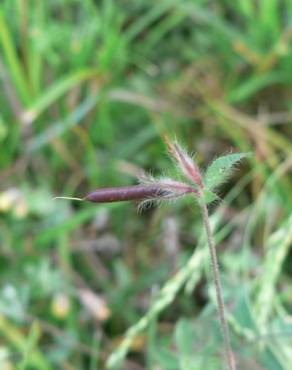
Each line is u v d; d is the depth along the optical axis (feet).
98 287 0.66
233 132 0.72
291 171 0.71
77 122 0.74
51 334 0.60
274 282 0.58
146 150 0.74
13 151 0.72
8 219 0.67
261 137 0.73
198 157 0.74
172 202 0.34
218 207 0.68
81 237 0.69
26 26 0.74
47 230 0.63
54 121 0.76
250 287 0.58
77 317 0.61
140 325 0.53
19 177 0.72
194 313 0.63
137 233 0.70
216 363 0.48
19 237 0.66
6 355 0.55
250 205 0.68
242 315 0.49
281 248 0.56
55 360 0.57
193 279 0.56
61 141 0.72
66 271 0.63
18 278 0.62
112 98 0.74
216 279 0.35
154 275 0.64
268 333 0.48
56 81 0.76
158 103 0.76
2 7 0.75
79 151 0.75
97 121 0.75
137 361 0.60
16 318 0.57
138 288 0.64
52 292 0.61
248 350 0.48
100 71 0.74
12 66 0.71
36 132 0.75
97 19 0.76
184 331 0.49
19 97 0.73
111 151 0.74
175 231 0.67
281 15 0.84
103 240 0.69
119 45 0.75
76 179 0.73
